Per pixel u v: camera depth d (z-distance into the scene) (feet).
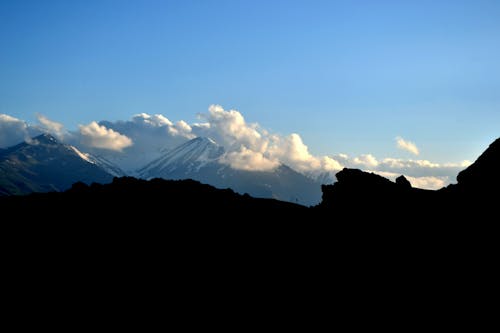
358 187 384.27
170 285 288.92
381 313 233.76
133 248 338.75
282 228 370.73
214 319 252.42
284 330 238.27
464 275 244.83
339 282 271.90
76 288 286.66
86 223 381.60
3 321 253.85
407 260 274.57
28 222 385.29
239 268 307.99
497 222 279.90
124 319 255.09
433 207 328.70
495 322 206.90
